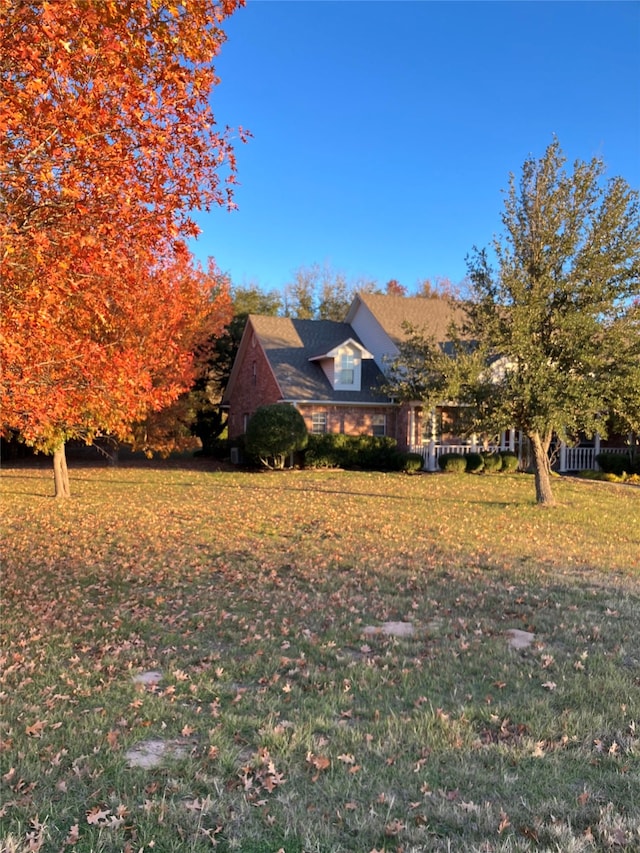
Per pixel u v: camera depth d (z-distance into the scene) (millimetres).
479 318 13820
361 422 24891
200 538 10289
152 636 5613
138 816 2822
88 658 5023
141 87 4391
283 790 3076
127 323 8367
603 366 12625
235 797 2992
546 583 7391
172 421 21984
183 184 5066
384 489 17391
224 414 36125
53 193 4586
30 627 5773
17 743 3512
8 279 4922
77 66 4254
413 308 27719
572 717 3854
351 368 24750
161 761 3350
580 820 2799
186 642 5449
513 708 4016
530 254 13672
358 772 3244
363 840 2670
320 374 25328
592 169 13055
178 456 31203
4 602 6602
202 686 4418
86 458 29969
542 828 2709
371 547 9555
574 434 14500
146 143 4656
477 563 8461
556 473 22141
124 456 31031
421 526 11453
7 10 3957
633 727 3703
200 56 4715
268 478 20234
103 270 4996
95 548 9492
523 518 12453
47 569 8133
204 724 3814
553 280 13156
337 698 4219
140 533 10734
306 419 24156
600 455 22297
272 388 25094
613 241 13000
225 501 14867
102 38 4242
